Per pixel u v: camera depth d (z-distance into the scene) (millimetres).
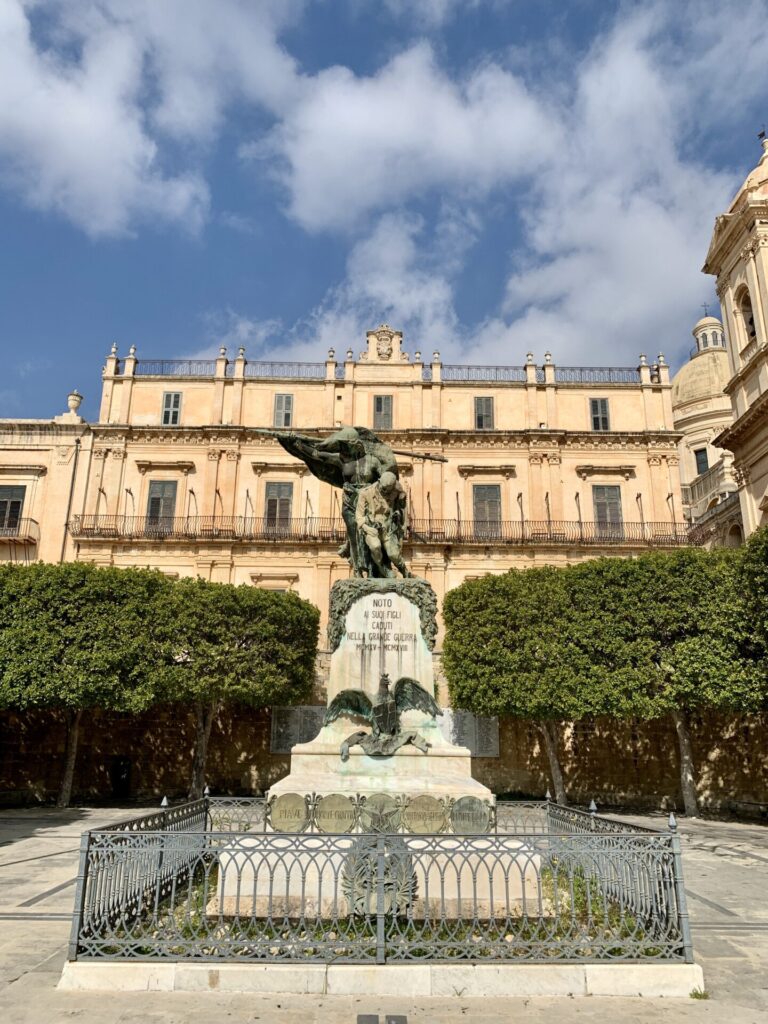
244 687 30703
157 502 47156
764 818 27516
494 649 30266
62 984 7270
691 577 27578
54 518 46406
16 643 28406
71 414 48719
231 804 12680
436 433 47750
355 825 9664
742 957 8680
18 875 14289
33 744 34562
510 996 7180
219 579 45125
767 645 24188
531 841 9539
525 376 50656
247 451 47938
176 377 49250
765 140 37062
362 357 50250
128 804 31578
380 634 12078
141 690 29219
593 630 28312
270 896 7664
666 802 32625
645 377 49938
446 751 11062
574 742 35469
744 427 34656
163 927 8469
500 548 45656
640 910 8266
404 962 7387
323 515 47031
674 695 26328
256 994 7133
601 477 48125
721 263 38844
